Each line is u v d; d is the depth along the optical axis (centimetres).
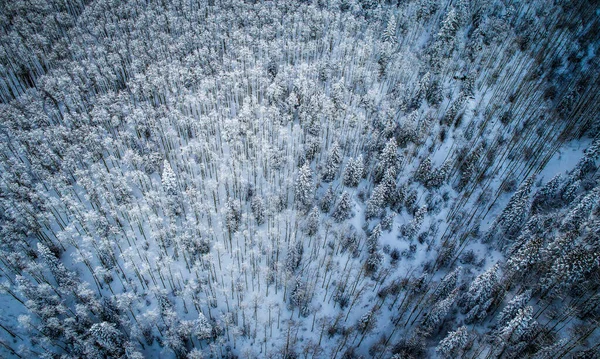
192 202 7912
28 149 8525
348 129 9581
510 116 10025
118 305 6406
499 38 11738
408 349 6281
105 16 12344
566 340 5288
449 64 11281
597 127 9138
